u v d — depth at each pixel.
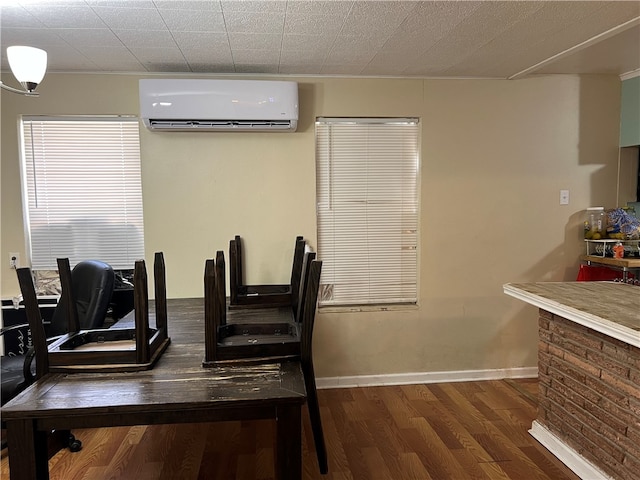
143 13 2.03
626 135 3.26
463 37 2.38
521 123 3.24
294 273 2.62
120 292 3.10
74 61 2.71
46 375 1.64
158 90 2.73
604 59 2.86
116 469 2.25
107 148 3.04
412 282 3.34
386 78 3.12
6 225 2.97
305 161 3.11
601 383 1.99
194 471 2.23
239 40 2.39
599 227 3.27
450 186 3.24
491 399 3.01
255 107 2.80
